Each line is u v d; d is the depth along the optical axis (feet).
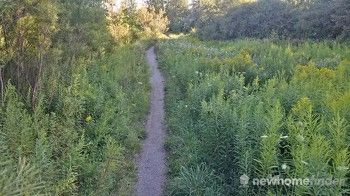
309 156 14.23
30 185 12.31
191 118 30.76
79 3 47.11
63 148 20.52
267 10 115.65
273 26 109.29
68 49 40.63
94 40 48.42
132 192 20.80
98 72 43.19
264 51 66.95
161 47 104.37
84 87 32.14
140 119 35.55
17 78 28.17
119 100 34.71
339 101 20.45
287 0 111.55
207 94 32.40
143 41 119.96
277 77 40.52
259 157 16.87
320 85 28.76
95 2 52.85
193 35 160.66
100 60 49.21
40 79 27.30
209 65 49.37
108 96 35.60
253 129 18.67
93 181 19.54
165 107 40.63
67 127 24.04
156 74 67.00
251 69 42.88
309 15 90.74
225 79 35.70
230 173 19.27
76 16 45.62
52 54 33.30
